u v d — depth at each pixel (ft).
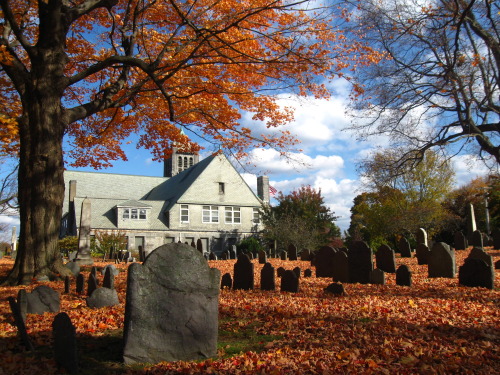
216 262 73.92
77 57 56.90
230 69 52.54
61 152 45.06
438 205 122.01
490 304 27.30
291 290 33.37
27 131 44.01
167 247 17.98
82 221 76.23
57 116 44.52
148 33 54.29
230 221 173.58
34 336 20.86
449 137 70.85
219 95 55.16
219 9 49.67
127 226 160.35
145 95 56.85
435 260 42.50
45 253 42.65
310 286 37.24
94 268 34.53
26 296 23.76
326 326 21.52
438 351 17.13
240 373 15.53
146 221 163.84
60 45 45.06
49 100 44.04
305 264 68.49
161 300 17.58
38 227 42.60
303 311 25.03
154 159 67.92
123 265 71.82
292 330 21.15
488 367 15.48
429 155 113.80
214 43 48.98
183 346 17.58
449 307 26.16
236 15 45.16
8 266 70.28
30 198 42.93
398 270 36.88
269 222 138.51
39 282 40.91
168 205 172.14
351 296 30.99
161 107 59.62
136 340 17.16
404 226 110.93
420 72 64.95
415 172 113.80
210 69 53.78
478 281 34.55
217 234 170.30
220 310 25.99
